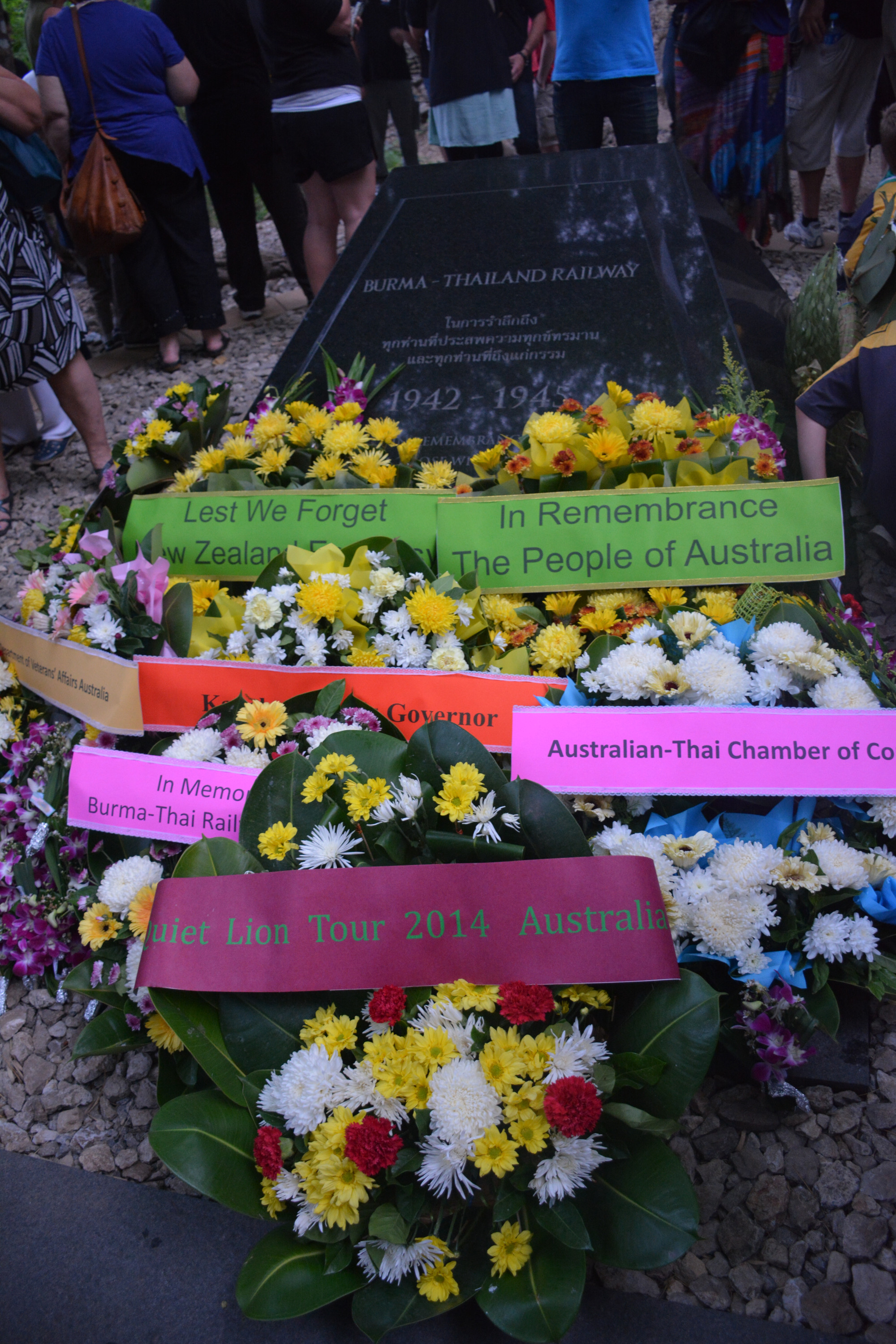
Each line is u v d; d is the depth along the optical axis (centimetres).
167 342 505
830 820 186
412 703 207
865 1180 170
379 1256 139
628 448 244
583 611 232
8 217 351
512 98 506
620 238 306
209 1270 168
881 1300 156
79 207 443
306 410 277
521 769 186
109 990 183
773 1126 178
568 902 157
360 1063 147
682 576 226
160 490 288
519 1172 141
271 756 196
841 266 290
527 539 233
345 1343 156
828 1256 162
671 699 188
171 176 458
